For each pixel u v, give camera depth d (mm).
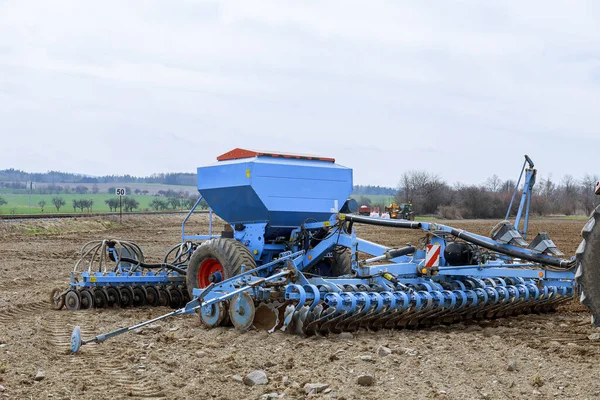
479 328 10750
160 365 8289
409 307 10500
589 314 12375
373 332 10227
